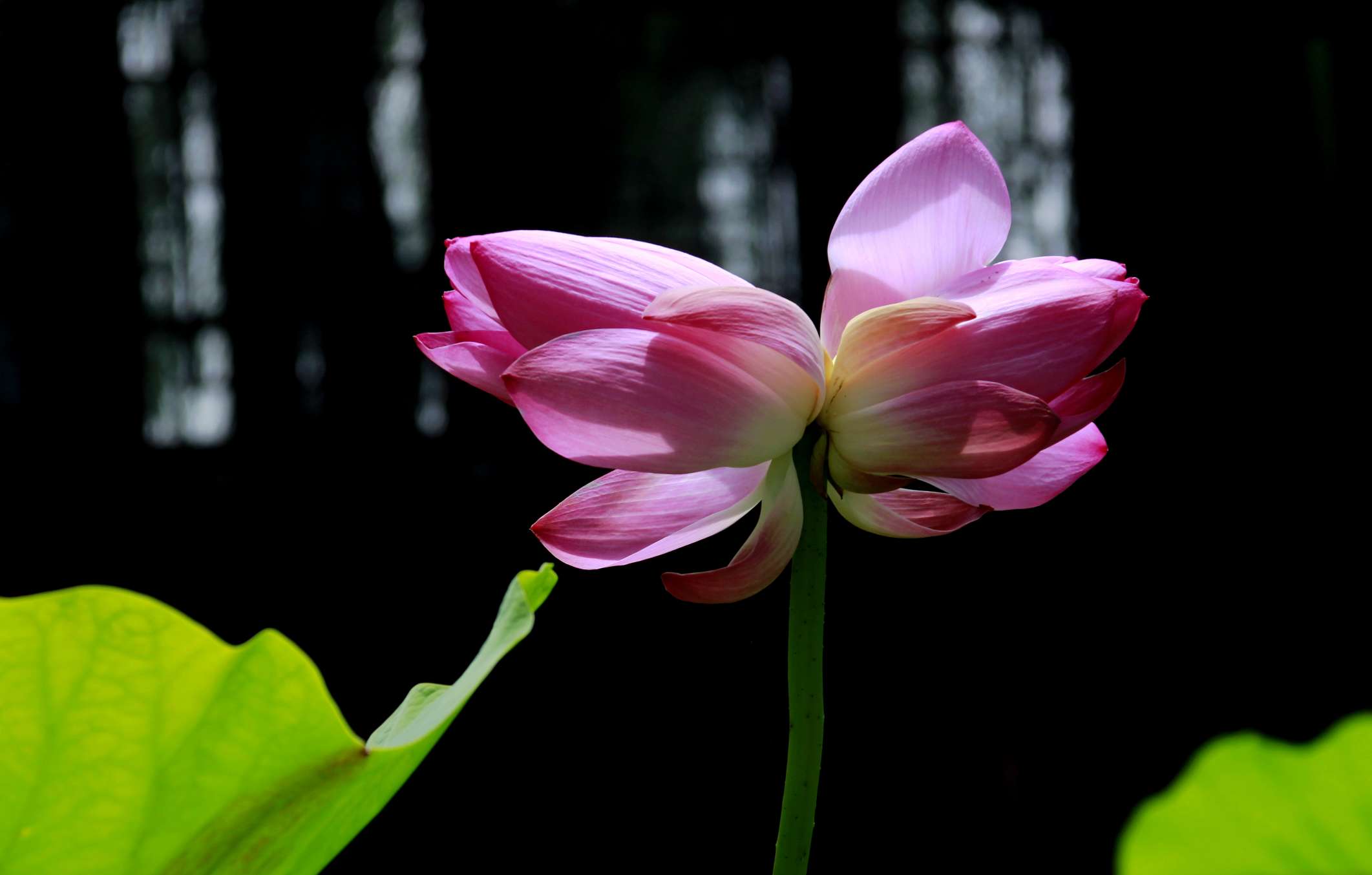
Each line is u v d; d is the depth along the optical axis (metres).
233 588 4.36
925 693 4.38
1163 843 0.88
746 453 1.04
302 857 0.98
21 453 4.36
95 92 4.39
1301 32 4.26
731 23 4.41
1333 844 0.87
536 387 1.03
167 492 4.39
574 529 1.08
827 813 4.16
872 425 1.04
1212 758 0.87
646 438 1.04
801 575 1.04
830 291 1.08
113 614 0.92
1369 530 4.41
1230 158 4.34
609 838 3.99
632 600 4.17
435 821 3.99
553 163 4.39
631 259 1.06
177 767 0.94
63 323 4.39
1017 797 4.21
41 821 0.94
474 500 4.39
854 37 4.35
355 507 4.39
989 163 1.07
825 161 4.38
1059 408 1.07
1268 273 4.39
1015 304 1.05
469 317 1.10
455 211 4.40
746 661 4.15
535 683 4.12
